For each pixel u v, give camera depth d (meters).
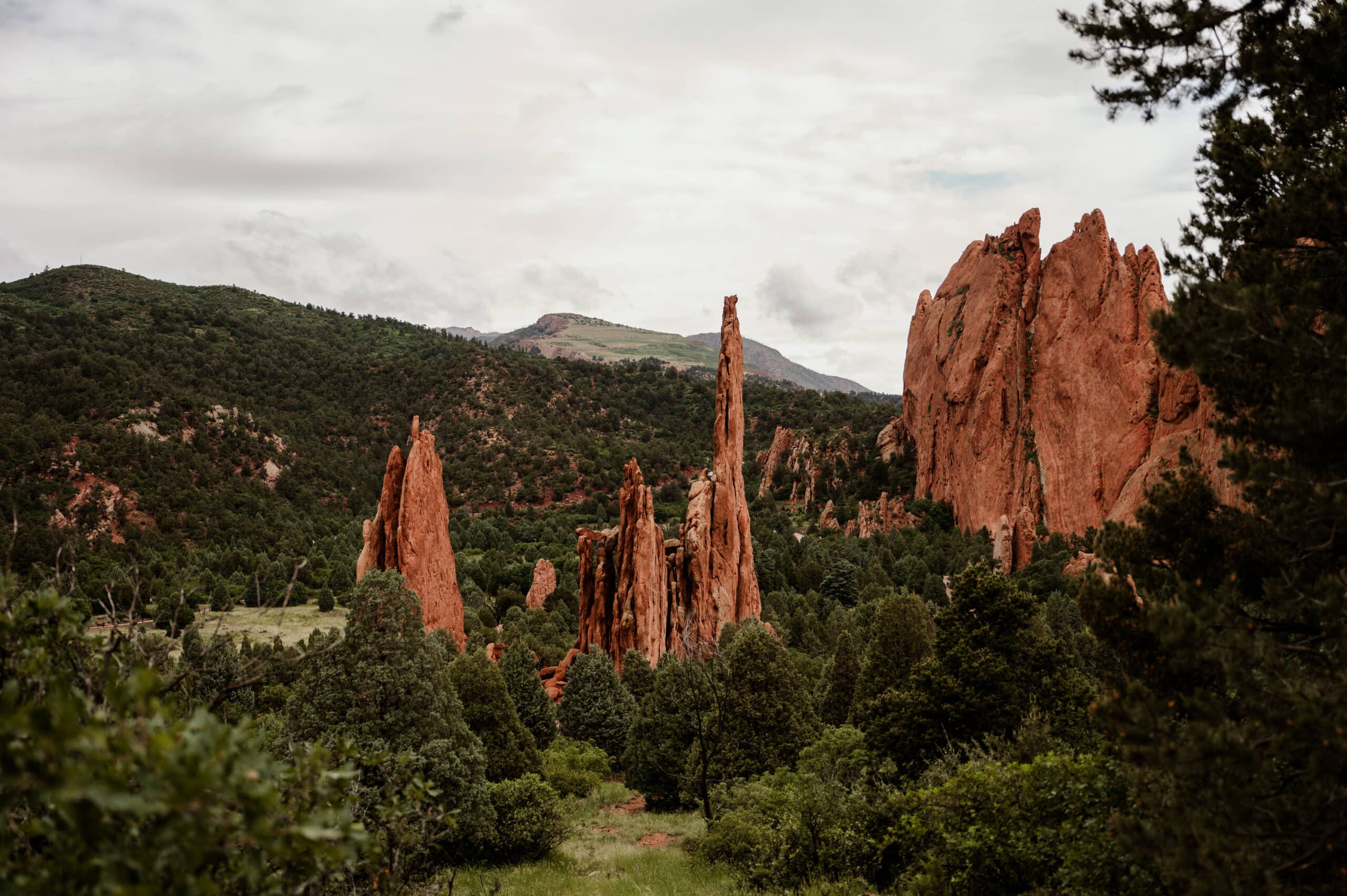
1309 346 13.25
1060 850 16.11
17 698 8.16
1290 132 17.05
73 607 9.50
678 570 78.81
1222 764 11.53
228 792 6.49
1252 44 16.98
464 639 67.56
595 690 58.00
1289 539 13.82
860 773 29.98
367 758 11.09
